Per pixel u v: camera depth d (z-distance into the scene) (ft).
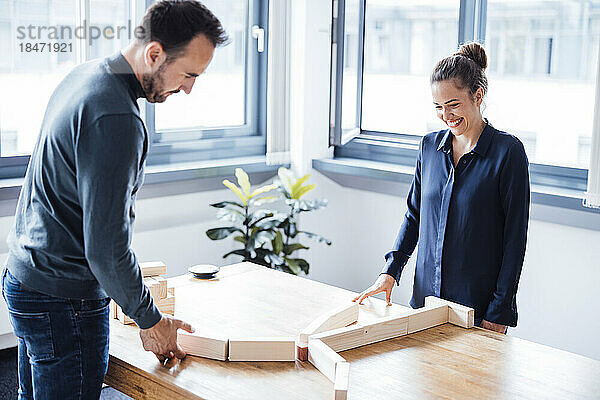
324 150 13.74
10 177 10.70
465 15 11.80
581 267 10.58
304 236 13.32
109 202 4.79
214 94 13.28
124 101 4.92
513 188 6.91
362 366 5.34
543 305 11.09
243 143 13.74
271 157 13.05
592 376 5.25
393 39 13.05
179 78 5.24
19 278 5.27
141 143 4.99
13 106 10.61
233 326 6.21
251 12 13.48
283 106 12.99
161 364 5.39
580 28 10.67
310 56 13.07
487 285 7.22
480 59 7.20
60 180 5.04
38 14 10.42
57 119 5.00
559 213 10.59
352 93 12.94
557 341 11.01
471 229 7.14
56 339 5.24
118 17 10.99
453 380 5.12
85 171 4.81
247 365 5.39
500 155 6.98
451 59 7.02
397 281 7.57
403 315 6.04
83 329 5.34
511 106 11.59
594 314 10.53
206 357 5.51
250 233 12.99
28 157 10.86
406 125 13.14
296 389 4.97
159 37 4.96
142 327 5.23
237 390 4.94
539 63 11.18
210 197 12.77
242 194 12.77
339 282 13.83
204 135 13.14
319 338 5.48
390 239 13.00
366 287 13.57
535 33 11.16
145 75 5.14
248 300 6.93
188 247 12.58
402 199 12.69
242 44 13.53
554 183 11.13
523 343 5.89
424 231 7.58
